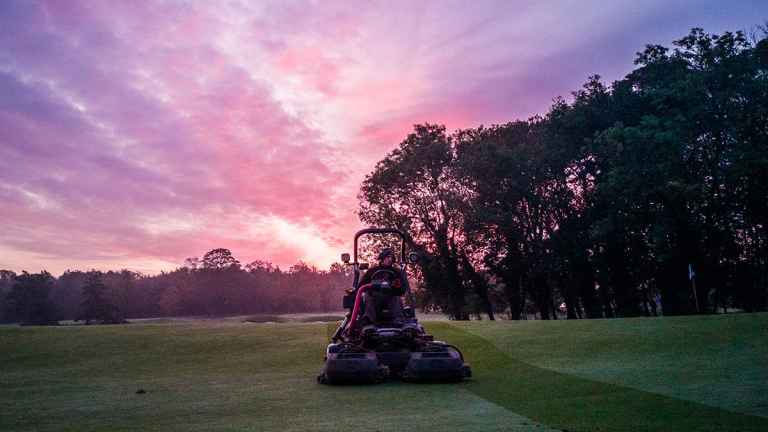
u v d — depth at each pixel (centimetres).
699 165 3444
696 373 692
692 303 3625
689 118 3338
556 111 4441
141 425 494
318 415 510
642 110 3931
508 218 4184
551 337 1125
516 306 4741
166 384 793
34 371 964
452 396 596
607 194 3569
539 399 555
